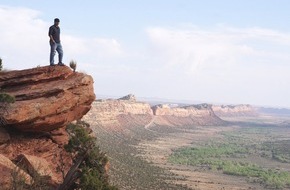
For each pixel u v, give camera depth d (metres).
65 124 34.41
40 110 31.55
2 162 27.64
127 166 153.75
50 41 34.66
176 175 158.00
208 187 141.12
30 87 33.47
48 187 28.34
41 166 30.20
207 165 198.62
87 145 30.64
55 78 34.56
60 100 32.62
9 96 30.75
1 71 34.94
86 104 35.31
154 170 162.25
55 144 34.50
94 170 29.67
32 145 32.84
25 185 26.59
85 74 35.72
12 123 30.66
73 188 29.80
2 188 25.38
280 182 158.88
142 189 114.44
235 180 161.75
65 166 33.44
